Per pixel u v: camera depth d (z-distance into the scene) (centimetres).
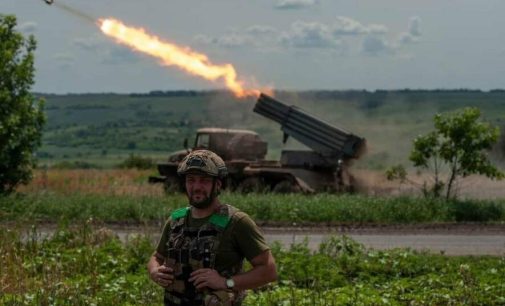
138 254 1527
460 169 2745
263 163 3272
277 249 1576
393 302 1215
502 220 2556
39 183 3688
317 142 3181
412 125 6612
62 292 1141
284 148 3328
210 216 641
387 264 1495
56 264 1360
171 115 19112
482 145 2703
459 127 2694
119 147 15200
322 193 2900
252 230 641
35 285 1234
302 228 2281
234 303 641
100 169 5712
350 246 1608
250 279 633
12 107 2898
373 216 2470
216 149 3359
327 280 1388
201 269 626
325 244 1622
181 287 631
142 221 2316
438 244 1994
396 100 7831
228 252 635
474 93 11269
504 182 3719
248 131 3416
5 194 2842
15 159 2902
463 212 2559
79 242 1669
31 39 2988
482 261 1592
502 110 9512
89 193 2955
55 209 2441
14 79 2928
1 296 1116
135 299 1190
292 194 2844
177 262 634
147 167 6150
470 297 1238
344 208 2481
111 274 1398
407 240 2066
